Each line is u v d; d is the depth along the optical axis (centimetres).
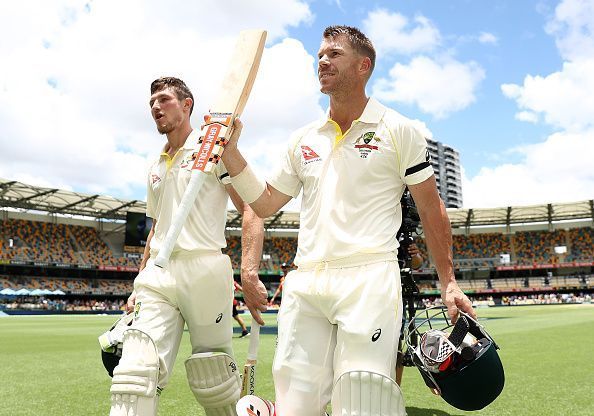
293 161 201
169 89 251
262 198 196
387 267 173
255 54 168
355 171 179
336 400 162
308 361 174
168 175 251
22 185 3397
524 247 4656
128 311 264
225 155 177
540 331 1041
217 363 233
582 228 4544
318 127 194
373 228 176
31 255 3850
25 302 3756
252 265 214
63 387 463
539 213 4500
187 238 238
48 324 1828
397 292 172
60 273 4081
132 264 4206
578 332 994
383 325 165
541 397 387
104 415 347
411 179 181
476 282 4631
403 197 334
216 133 159
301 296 179
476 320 174
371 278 169
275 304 4259
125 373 204
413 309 335
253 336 212
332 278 173
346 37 184
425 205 184
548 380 460
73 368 604
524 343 798
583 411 341
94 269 3997
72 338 1110
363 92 188
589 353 658
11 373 559
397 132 178
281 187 203
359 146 181
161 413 347
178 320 242
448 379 169
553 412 338
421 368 174
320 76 185
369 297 166
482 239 4788
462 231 4859
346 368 162
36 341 1027
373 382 158
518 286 4516
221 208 250
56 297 3975
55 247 4025
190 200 148
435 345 173
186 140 253
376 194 179
